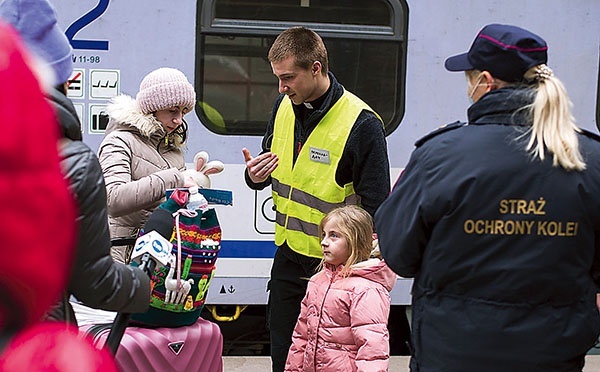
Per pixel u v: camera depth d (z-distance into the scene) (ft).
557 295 8.12
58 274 4.87
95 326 10.65
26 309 4.88
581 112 18.25
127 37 17.22
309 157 12.97
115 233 12.32
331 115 12.75
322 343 11.59
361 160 12.60
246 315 21.27
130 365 10.34
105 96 17.20
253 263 17.62
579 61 18.19
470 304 8.15
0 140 4.52
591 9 18.15
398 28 17.79
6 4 7.59
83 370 5.10
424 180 8.24
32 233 4.68
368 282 11.44
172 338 10.66
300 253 13.17
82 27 17.11
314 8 17.65
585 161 8.20
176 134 12.91
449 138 8.30
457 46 17.93
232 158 17.66
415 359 8.63
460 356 8.14
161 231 10.28
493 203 8.03
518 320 8.06
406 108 17.92
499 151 8.11
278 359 13.57
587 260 8.24
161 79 12.20
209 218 10.66
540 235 8.04
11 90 4.55
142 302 7.81
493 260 8.07
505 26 8.50
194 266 10.51
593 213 8.15
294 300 13.48
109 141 12.28
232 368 17.16
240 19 17.53
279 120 13.61
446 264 8.17
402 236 8.34
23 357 4.93
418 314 8.49
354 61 17.76
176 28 17.34
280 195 13.44
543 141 8.09
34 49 7.54
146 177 11.82
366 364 11.07
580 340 8.19
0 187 4.59
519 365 8.07
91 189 7.02
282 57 12.37
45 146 4.72
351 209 11.69
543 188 8.04
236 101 17.62
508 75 8.34
